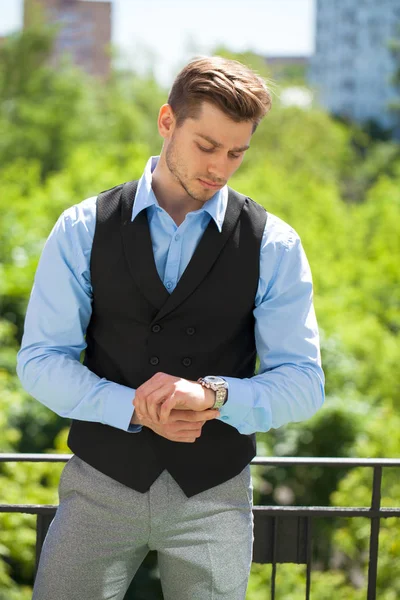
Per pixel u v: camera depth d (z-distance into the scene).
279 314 1.46
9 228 8.27
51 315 1.46
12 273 7.33
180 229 1.43
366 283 11.54
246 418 1.41
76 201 11.54
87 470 1.47
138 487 1.43
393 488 5.41
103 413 1.40
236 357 1.49
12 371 6.61
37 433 6.29
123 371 1.45
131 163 15.10
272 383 1.42
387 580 4.51
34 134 22.47
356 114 64.56
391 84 58.28
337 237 15.43
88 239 1.45
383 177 18.95
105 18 59.53
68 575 1.46
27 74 25.00
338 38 64.62
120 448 1.44
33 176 14.77
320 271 11.11
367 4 63.34
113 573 1.48
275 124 27.28
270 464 1.91
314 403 1.47
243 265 1.43
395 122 57.97
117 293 1.43
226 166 1.37
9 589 4.12
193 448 1.45
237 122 1.33
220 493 1.46
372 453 6.01
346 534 5.32
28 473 4.64
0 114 23.55
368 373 8.16
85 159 14.18
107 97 28.19
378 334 8.58
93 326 1.50
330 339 7.45
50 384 1.42
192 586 1.49
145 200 1.43
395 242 14.36
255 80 1.36
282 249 1.46
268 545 1.97
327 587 4.99
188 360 1.44
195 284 1.41
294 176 20.30
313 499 6.92
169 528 1.45
